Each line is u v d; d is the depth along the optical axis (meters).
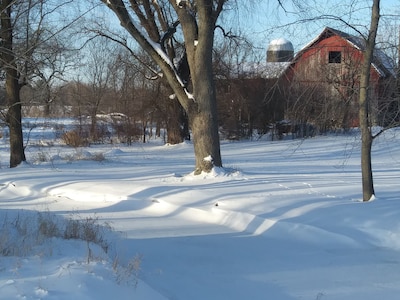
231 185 12.18
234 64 34.53
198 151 13.98
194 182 12.94
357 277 6.10
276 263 6.75
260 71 32.84
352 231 7.75
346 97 12.73
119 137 35.03
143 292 4.73
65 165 19.34
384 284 5.83
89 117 36.25
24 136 39.16
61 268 4.74
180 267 6.51
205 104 13.87
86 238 6.79
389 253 7.10
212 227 8.95
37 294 3.96
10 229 6.97
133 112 33.97
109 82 40.31
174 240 7.94
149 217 9.88
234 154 24.19
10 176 15.66
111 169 17.55
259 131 32.91
